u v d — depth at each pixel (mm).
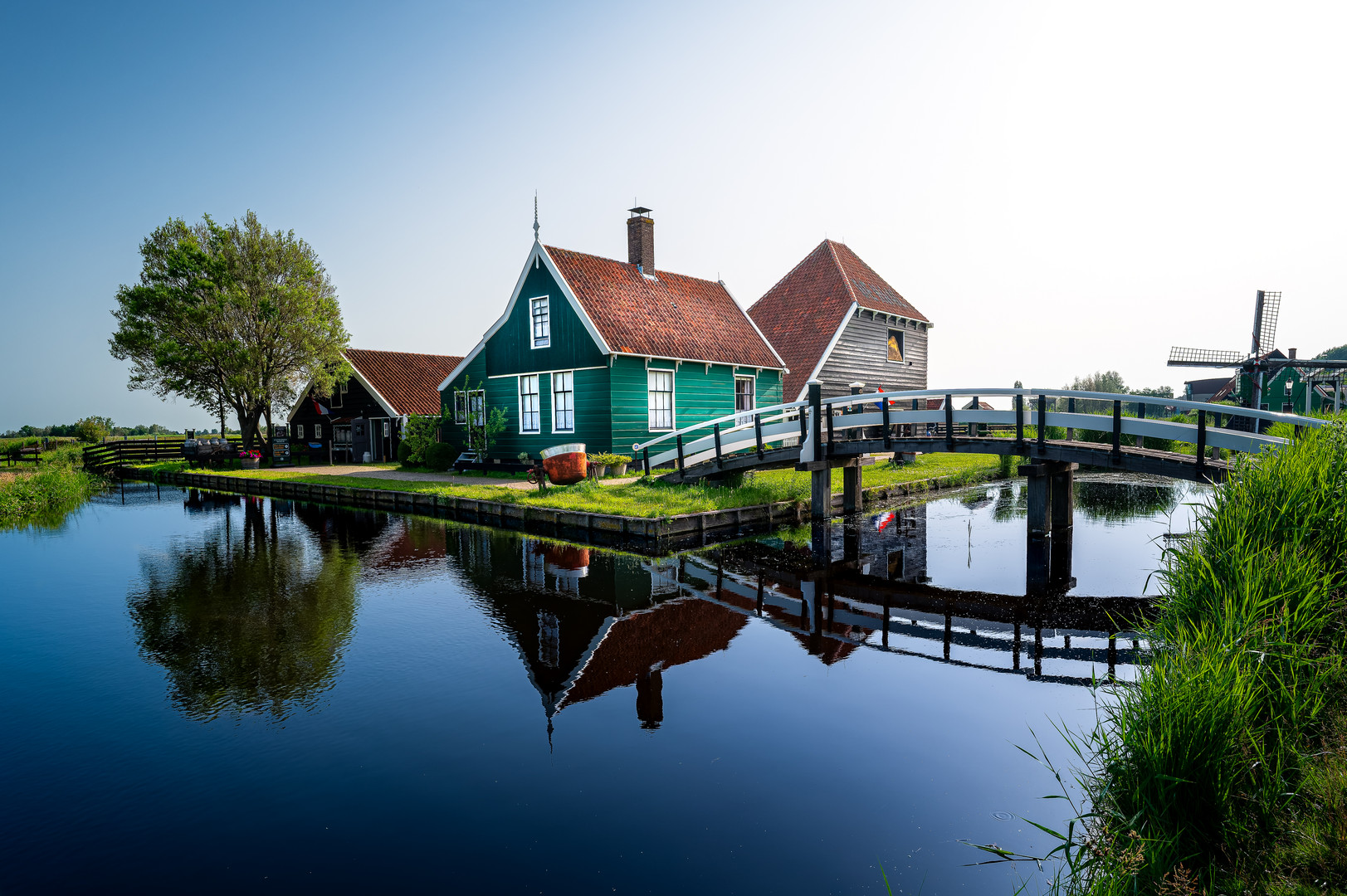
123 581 10320
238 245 29000
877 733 5172
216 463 30016
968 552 11867
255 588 9758
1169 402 10031
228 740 5148
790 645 7188
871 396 12734
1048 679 6234
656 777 4559
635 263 22969
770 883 3525
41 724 5434
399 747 4996
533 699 5840
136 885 3578
